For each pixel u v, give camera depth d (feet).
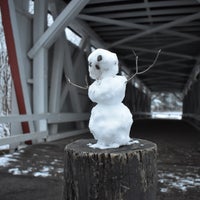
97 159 7.48
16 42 22.85
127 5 31.83
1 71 37.14
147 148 8.01
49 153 20.80
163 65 67.00
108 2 31.42
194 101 55.77
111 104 8.13
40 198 11.52
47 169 15.96
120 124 8.04
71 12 24.00
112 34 43.83
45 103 25.71
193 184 13.50
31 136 23.16
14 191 12.32
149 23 39.11
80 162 7.60
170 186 13.14
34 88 25.48
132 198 7.50
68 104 35.73
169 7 33.19
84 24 35.94
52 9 27.71
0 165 16.88
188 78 82.79
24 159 18.61
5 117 19.30
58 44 28.04
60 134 29.19
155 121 70.64
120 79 8.24
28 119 22.41
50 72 29.71
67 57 30.35
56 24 24.25
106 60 8.03
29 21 26.00
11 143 20.06
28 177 14.37
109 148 8.09
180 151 22.67
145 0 30.25
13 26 22.56
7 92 36.14
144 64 67.36
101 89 7.97
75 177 7.73
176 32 39.24
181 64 62.90
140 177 7.62
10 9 22.29
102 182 7.45
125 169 7.46
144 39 45.98
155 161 8.18
